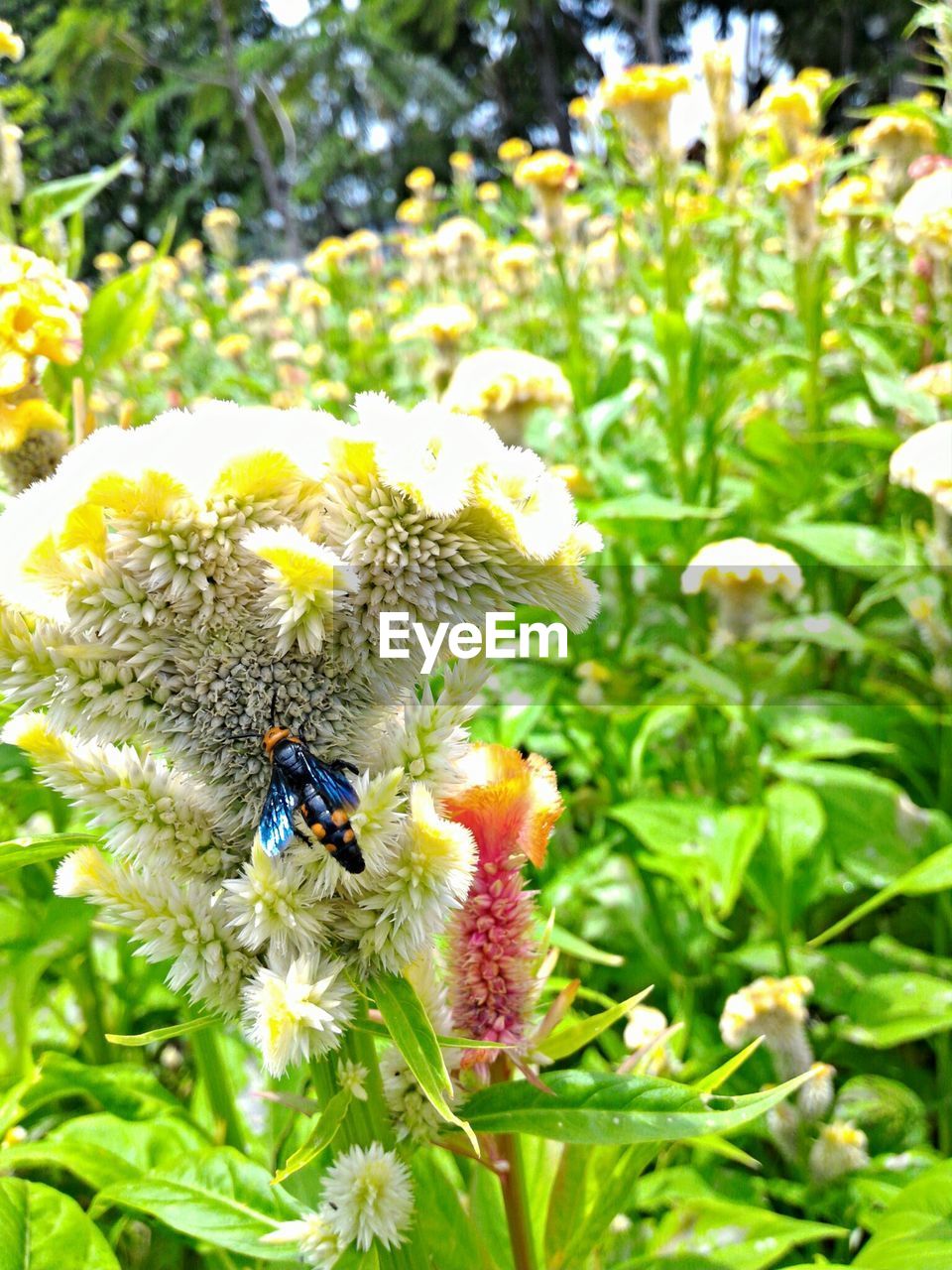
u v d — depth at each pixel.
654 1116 0.17
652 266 0.81
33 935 0.27
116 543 0.14
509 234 1.24
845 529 0.48
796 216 0.53
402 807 0.16
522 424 0.49
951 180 0.49
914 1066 0.38
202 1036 0.28
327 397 0.80
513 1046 0.18
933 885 0.31
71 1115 0.35
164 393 1.01
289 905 0.15
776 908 0.39
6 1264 0.20
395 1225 0.17
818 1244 0.31
